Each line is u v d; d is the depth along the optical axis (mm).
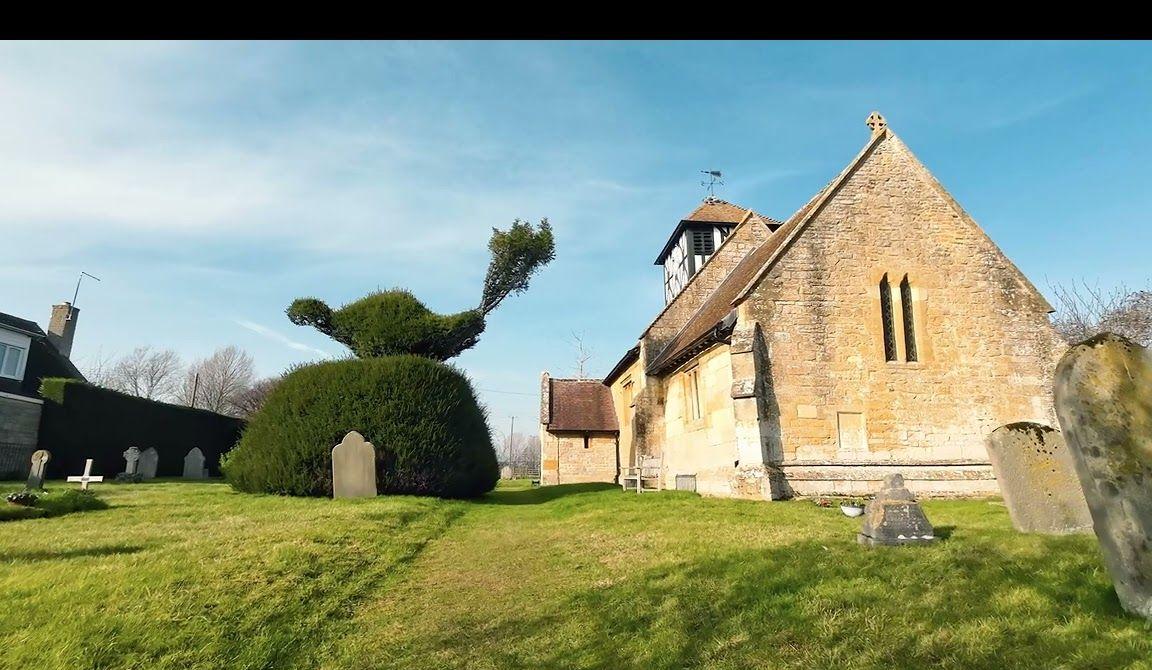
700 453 17500
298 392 17609
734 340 15047
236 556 7395
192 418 32594
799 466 14492
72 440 25000
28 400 23547
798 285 15602
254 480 17000
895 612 5016
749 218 24922
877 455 14828
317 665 5148
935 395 15445
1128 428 4598
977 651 4227
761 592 5855
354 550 8680
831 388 15102
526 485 38812
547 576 7781
